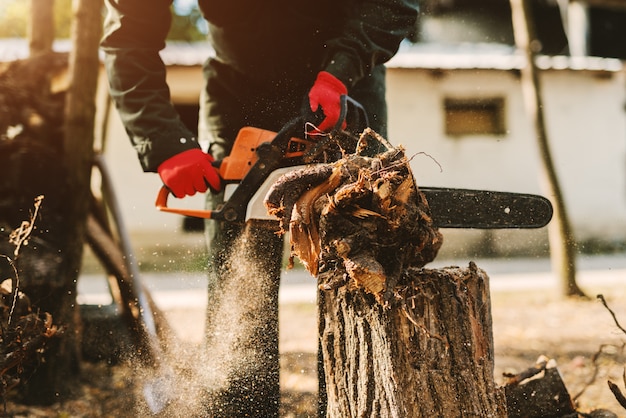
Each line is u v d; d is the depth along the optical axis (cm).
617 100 1252
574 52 1520
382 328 212
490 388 220
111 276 432
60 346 370
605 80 1248
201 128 326
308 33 297
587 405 340
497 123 1213
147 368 359
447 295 217
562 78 1244
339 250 196
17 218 384
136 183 1138
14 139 397
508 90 1207
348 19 284
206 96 318
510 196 252
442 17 1652
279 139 246
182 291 848
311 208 206
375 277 194
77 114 402
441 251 1171
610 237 1249
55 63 442
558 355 473
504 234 1184
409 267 221
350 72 265
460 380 214
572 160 1247
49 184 392
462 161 1210
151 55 283
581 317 616
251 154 257
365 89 304
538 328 577
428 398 212
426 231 206
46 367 365
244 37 300
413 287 214
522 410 280
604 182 1252
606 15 1534
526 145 1214
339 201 197
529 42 737
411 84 1198
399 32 280
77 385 395
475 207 249
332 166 211
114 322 455
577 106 1248
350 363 223
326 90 255
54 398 367
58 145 421
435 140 1205
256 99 307
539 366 287
